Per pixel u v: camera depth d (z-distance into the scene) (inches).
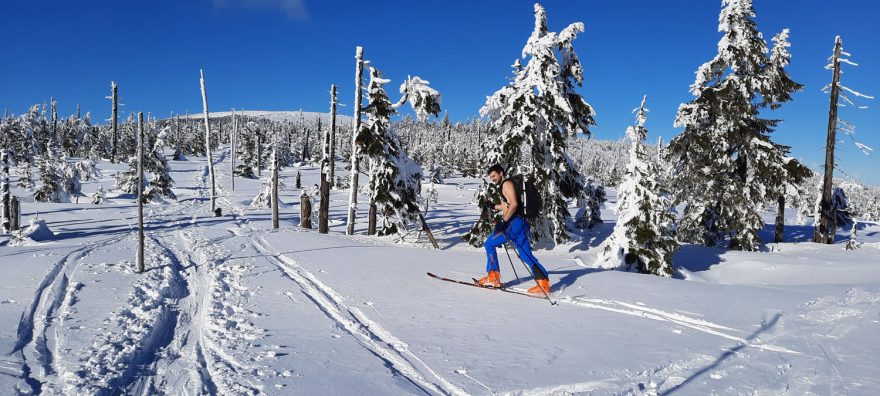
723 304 235.0
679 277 481.1
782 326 197.3
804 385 136.6
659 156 812.0
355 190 719.7
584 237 728.3
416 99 674.8
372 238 681.6
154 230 639.8
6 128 2723.9
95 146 3041.3
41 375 148.2
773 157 719.1
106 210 949.2
